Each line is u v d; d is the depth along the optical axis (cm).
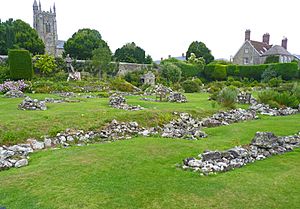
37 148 1084
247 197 659
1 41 4822
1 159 902
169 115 1620
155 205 620
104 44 5775
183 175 786
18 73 3175
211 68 5378
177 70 4572
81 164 853
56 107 1711
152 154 964
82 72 4234
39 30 8706
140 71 4550
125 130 1351
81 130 1274
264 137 1045
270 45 7231
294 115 1953
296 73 4722
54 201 635
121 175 773
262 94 2353
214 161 876
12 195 669
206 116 1758
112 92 2969
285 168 860
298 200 647
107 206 612
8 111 1536
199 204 626
